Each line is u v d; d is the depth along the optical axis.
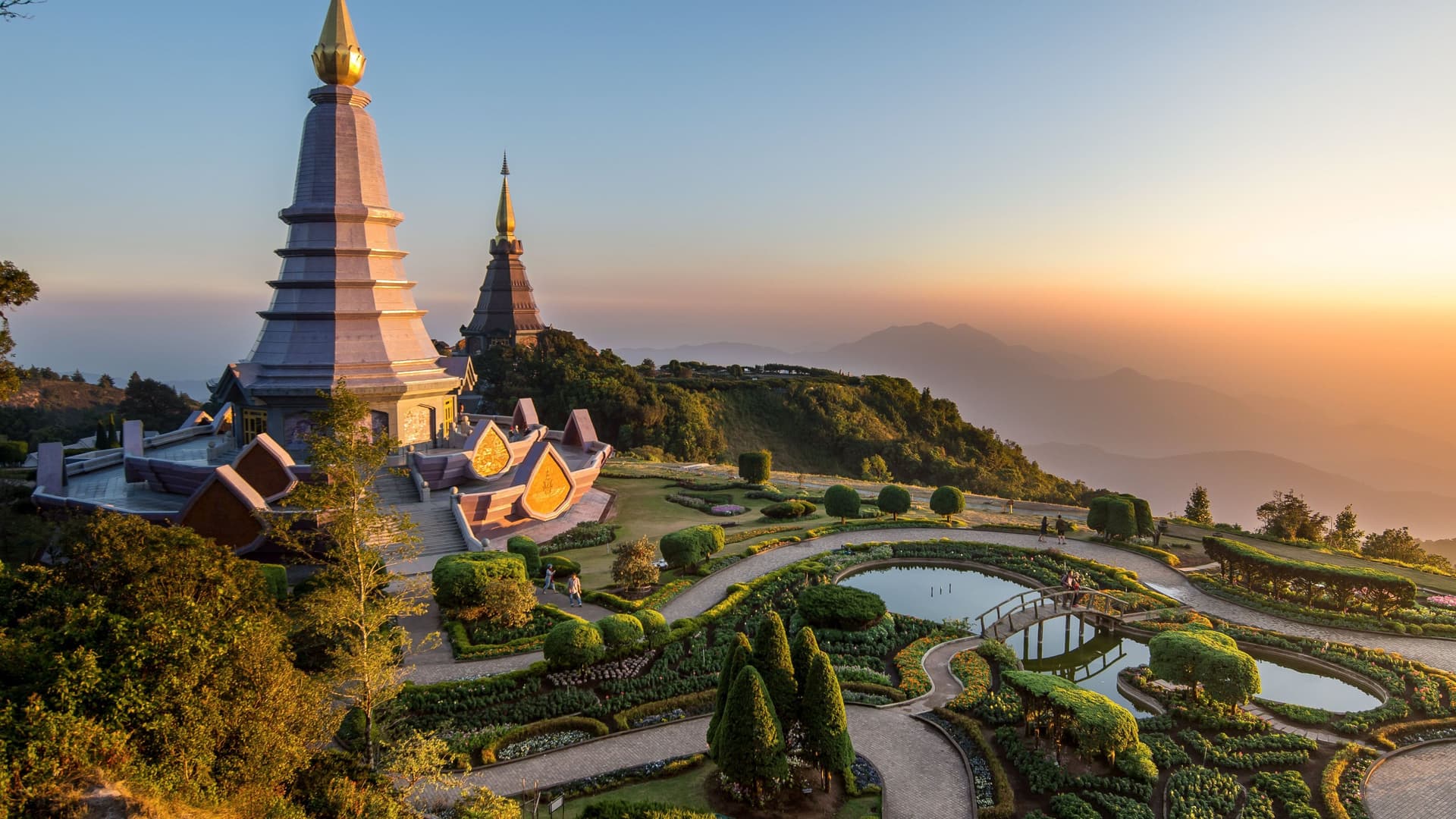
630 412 116.62
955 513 64.44
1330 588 44.16
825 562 51.03
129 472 52.41
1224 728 30.89
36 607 20.64
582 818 22.56
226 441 62.22
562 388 121.62
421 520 49.28
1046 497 106.94
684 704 32.19
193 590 22.75
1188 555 54.62
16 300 23.73
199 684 18.95
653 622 37.81
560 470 57.62
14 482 50.62
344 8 55.53
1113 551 55.03
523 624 39.03
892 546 54.81
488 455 56.50
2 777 14.58
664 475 78.56
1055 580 47.56
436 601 41.12
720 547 50.88
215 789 18.06
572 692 32.72
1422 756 29.44
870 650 38.22
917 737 30.44
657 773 27.38
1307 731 31.06
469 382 82.94
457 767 27.80
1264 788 27.03
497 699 32.22
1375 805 26.39
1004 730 30.38
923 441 139.62
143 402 116.12
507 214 156.00
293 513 43.34
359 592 27.02
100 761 16.19
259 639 20.91
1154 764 27.92
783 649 26.53
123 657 18.30
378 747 26.84
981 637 40.22
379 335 57.00
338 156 55.34
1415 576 51.16
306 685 22.47
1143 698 34.06
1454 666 37.16
